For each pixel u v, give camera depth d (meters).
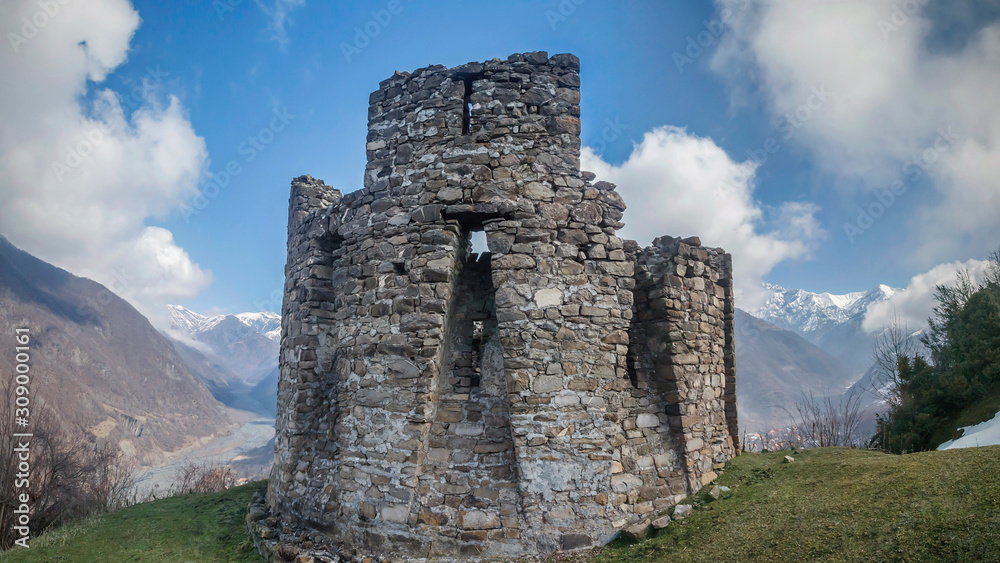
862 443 15.12
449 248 8.19
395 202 8.69
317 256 9.91
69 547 8.50
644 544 7.04
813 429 15.79
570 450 7.69
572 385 7.91
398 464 7.75
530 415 7.68
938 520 4.93
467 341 8.91
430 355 7.91
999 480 5.32
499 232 8.15
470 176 8.36
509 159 8.44
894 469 6.79
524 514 7.44
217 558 8.26
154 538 8.93
